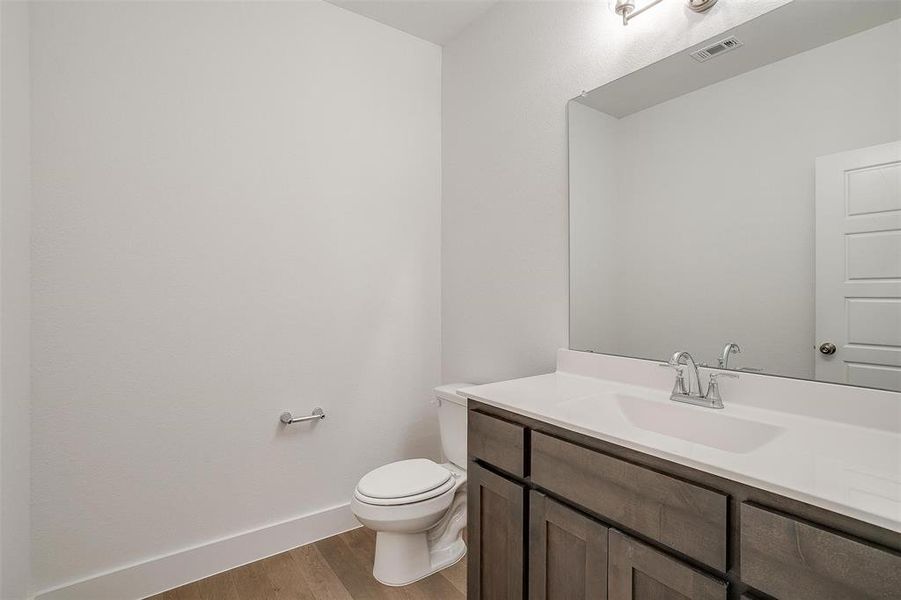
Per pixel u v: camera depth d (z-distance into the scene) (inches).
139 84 70.0
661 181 61.9
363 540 86.7
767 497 33.0
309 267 86.0
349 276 90.9
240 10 78.9
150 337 71.2
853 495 29.9
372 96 93.7
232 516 78.4
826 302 47.0
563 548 48.0
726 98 55.1
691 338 58.5
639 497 40.7
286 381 83.7
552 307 77.7
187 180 73.9
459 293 98.5
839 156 46.0
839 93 46.1
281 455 83.3
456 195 99.3
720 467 35.1
